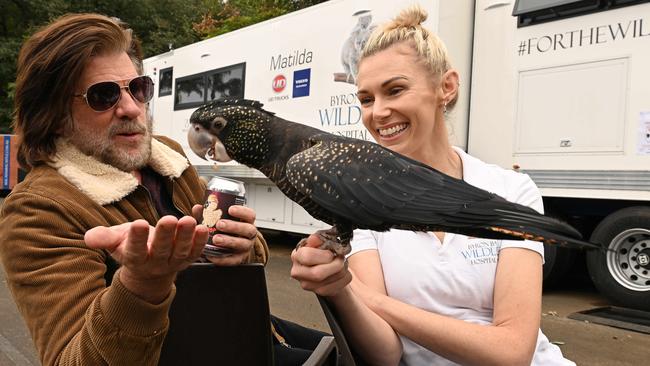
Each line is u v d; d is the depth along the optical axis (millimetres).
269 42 8734
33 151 1735
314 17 7891
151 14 28531
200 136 1518
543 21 5652
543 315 5648
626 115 5152
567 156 5535
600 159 5328
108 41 1768
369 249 1900
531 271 1718
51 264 1420
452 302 1794
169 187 2080
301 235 11586
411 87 1733
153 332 1179
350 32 7305
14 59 25031
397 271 1842
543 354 1838
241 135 1465
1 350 4207
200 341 1438
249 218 1496
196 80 10562
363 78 1804
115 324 1144
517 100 5867
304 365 1544
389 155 1340
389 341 1633
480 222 1199
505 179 1926
